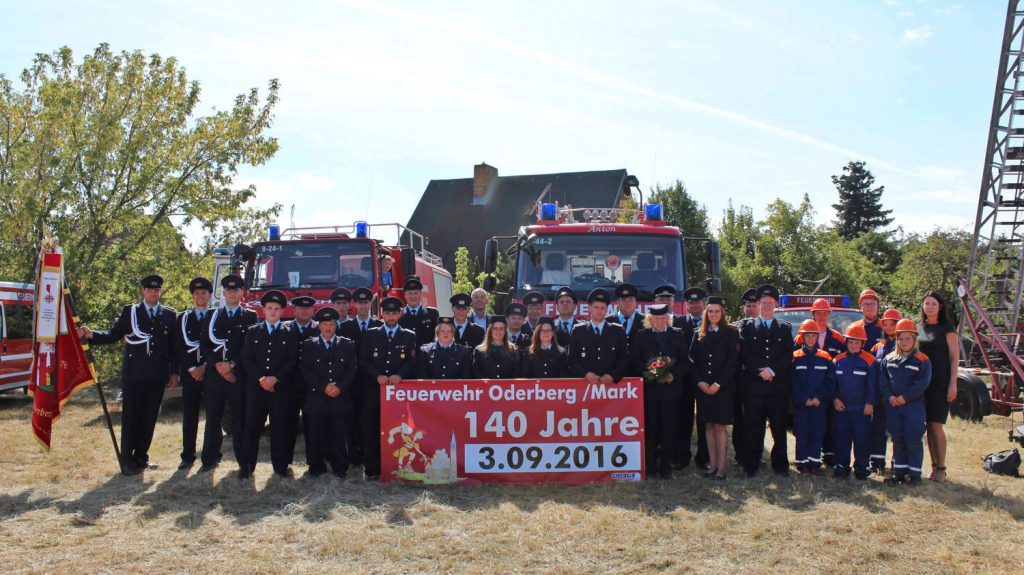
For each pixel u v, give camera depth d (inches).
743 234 1259.8
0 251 773.3
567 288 350.6
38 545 224.5
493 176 1712.6
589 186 1647.4
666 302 340.5
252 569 206.5
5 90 839.7
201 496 281.6
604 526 245.6
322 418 313.0
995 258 630.5
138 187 813.9
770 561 213.3
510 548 225.5
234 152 882.1
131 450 321.4
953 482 307.6
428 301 650.8
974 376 490.0
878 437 329.7
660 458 317.1
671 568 209.5
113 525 245.1
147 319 328.2
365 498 281.0
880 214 2810.0
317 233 496.1
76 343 321.1
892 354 310.7
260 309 459.8
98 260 779.4
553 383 312.3
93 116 794.8
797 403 323.6
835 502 274.4
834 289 1140.5
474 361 325.1
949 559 214.1
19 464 338.3
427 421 310.2
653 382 314.7
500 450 310.0
